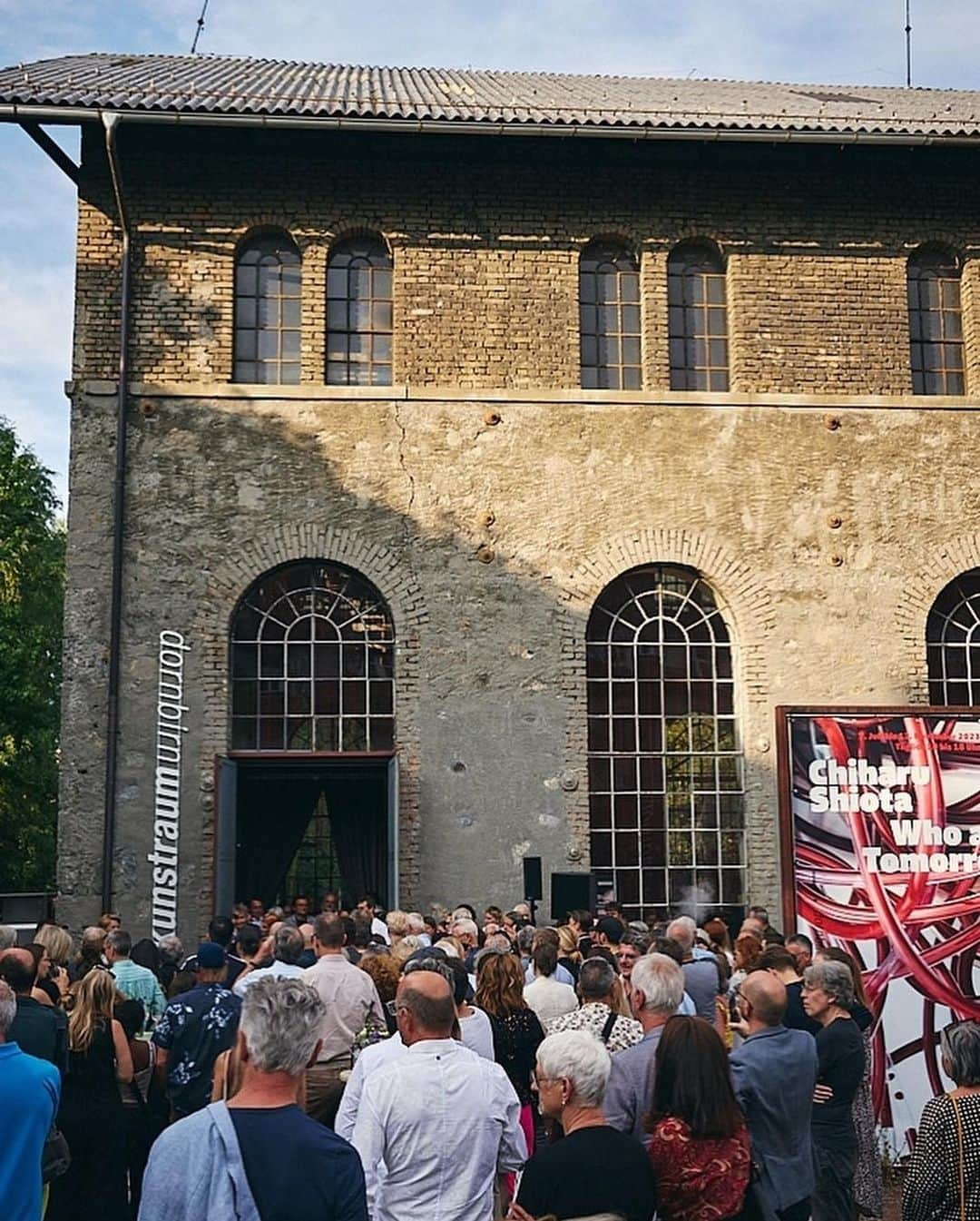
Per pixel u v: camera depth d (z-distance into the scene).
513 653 18.58
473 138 18.94
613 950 11.85
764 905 18.44
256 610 18.56
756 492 19.30
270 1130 4.25
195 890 17.62
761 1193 5.75
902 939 16.02
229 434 18.61
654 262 19.66
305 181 19.27
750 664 18.92
